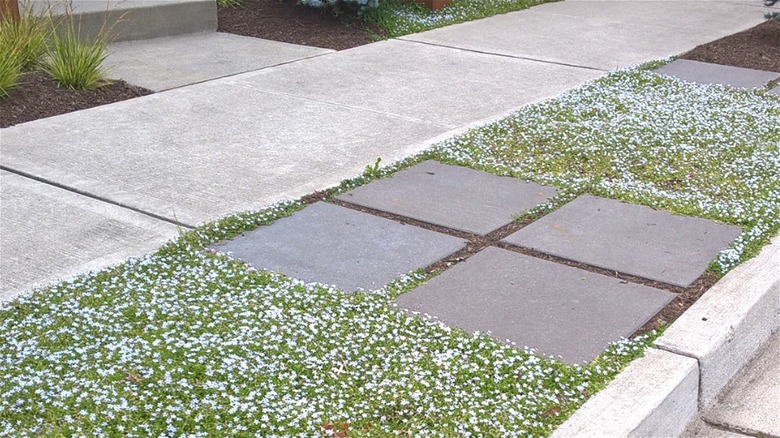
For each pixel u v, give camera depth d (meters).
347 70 8.00
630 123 6.41
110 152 5.77
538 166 5.59
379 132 6.24
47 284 3.99
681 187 5.29
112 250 4.36
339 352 3.47
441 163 5.64
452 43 9.21
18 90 6.73
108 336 3.50
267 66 8.06
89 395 3.13
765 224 4.72
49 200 4.99
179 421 3.01
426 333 3.61
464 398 3.19
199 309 3.74
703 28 10.25
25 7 7.46
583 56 8.73
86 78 7.02
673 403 3.32
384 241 4.48
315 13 9.87
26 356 3.37
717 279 4.15
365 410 3.12
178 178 5.33
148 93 7.17
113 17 8.47
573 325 3.71
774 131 6.31
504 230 4.67
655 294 3.99
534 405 3.18
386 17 9.95
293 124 6.40
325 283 4.02
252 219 4.67
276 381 3.26
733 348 3.74
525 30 9.97
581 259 4.31
